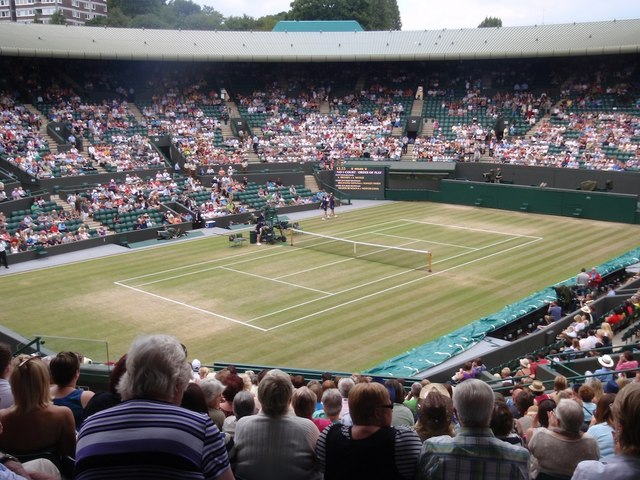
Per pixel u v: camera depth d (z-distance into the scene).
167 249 50.66
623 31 74.25
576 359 22.95
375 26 146.50
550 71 83.12
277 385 7.10
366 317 33.84
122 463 4.58
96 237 51.38
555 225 59.69
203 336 31.23
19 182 54.16
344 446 6.23
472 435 6.03
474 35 82.00
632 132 70.31
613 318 28.06
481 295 37.62
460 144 76.62
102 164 62.88
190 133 74.62
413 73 87.81
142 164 65.44
